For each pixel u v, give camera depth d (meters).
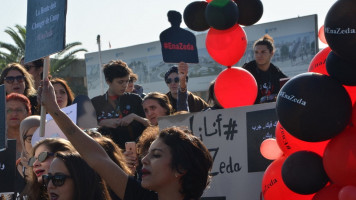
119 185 2.81
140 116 5.71
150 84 23.45
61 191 3.07
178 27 4.77
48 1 3.35
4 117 3.60
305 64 20.94
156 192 2.75
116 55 23.78
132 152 4.00
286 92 2.72
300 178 2.89
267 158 3.53
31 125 4.30
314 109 2.64
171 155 2.54
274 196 3.21
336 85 2.70
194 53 4.82
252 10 4.12
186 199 2.55
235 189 3.84
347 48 2.59
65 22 3.20
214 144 3.92
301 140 2.91
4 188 3.91
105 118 5.62
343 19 2.59
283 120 2.73
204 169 2.58
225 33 4.11
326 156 2.77
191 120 3.97
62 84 5.49
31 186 3.51
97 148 2.92
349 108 2.70
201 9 4.26
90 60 23.97
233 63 4.21
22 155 4.31
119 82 5.63
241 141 3.85
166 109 5.15
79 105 4.84
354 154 2.65
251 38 21.38
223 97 4.14
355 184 2.68
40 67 6.00
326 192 2.85
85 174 3.12
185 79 5.02
